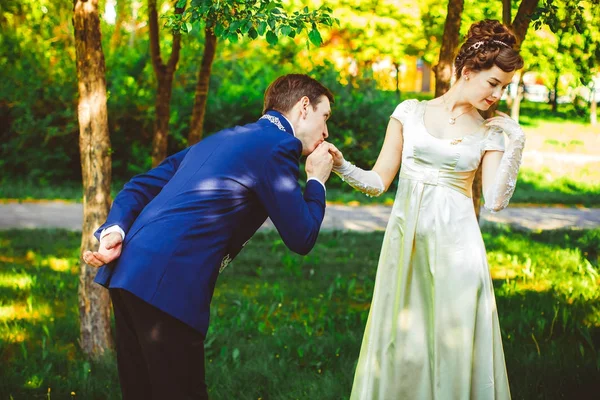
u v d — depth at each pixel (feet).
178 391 7.70
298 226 7.89
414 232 9.11
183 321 7.50
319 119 8.66
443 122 9.20
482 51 8.80
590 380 11.92
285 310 18.39
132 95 46.93
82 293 14.07
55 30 40.68
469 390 8.87
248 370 12.95
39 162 47.16
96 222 13.82
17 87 47.06
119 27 51.16
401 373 9.14
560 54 17.79
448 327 8.91
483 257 9.12
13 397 11.64
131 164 48.11
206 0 9.52
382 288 9.34
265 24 9.48
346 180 9.30
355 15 32.37
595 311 16.67
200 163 8.09
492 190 8.86
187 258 7.61
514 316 16.40
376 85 51.42
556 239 29.99
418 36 33.35
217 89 49.62
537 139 72.54
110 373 12.84
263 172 7.93
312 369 13.58
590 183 53.88
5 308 17.66
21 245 27.58
